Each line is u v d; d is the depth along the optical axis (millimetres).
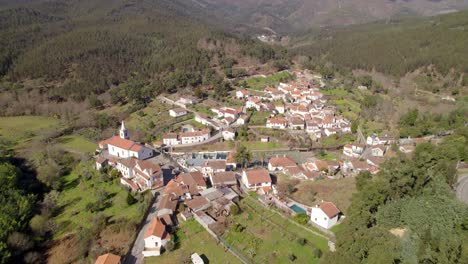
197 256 68562
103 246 76000
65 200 100562
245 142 143500
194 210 85562
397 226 63250
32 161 126062
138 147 125875
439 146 88875
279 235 74875
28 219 88000
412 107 173500
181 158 131375
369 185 69812
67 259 75125
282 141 143875
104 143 137625
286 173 111000
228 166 117562
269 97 194875
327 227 74438
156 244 74188
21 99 196000
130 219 85688
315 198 88688
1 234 75625
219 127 156375
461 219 57531
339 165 116500
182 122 164750
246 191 97312
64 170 120062
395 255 52906
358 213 64188
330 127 154625
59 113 189625
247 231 77062
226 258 69562
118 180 107750
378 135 143750
